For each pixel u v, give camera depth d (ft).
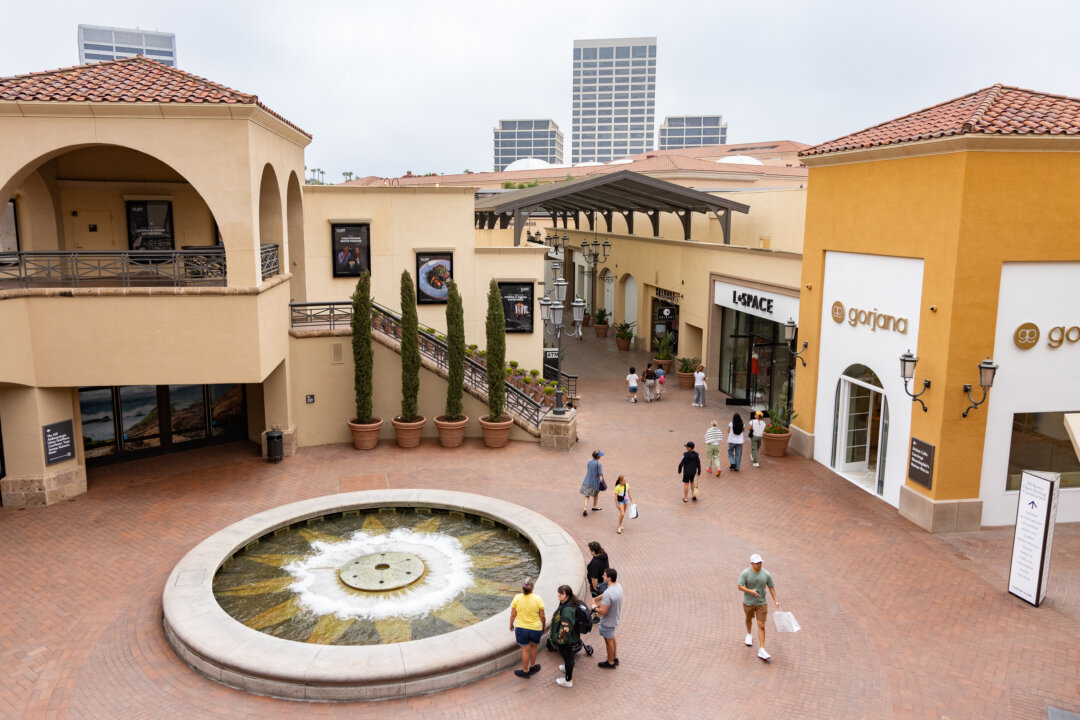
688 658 37.19
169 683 35.19
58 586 44.19
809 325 67.31
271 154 62.39
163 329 55.52
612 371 107.96
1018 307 50.57
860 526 53.01
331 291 86.22
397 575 45.01
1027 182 49.14
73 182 69.31
